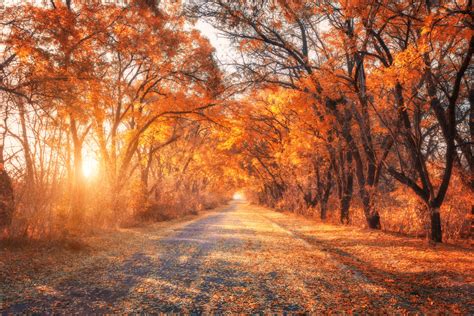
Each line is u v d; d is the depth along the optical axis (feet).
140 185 85.15
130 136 77.10
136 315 19.10
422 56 38.73
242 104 86.58
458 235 54.24
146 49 62.23
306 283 25.99
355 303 21.45
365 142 61.87
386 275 29.14
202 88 75.51
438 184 58.34
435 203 47.39
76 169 51.67
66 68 40.01
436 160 65.00
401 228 66.39
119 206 70.90
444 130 45.65
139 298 21.95
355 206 83.82
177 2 71.15
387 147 58.18
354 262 35.06
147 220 84.07
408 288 24.84
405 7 42.68
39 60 38.04
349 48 51.19
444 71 49.78
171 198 110.93
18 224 37.06
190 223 85.66
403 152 67.05
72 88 40.14
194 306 20.62
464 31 36.27
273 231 66.08
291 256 37.50
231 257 36.47
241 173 185.37
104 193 64.95
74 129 51.37
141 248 42.24
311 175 109.60
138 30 59.21
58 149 41.06
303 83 63.82
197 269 30.48
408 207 66.54
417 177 61.72
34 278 26.45
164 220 92.58
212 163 148.36
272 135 116.67
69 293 22.91
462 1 41.73
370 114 59.16
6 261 29.91
